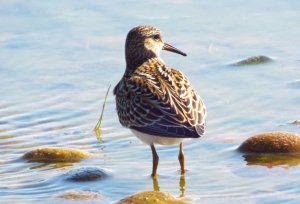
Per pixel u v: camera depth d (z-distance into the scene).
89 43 17.97
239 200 11.45
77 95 15.88
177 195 11.77
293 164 12.59
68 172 12.64
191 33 18.20
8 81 16.55
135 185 12.22
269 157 12.90
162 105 11.94
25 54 17.67
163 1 19.95
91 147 13.74
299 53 17.05
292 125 14.00
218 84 15.89
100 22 18.92
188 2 19.88
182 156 12.55
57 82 16.44
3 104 15.58
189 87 12.38
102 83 16.31
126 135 14.18
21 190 12.12
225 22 18.67
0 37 18.41
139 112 12.21
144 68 13.16
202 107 12.16
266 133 13.34
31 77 16.67
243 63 16.69
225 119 14.45
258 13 19.05
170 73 12.70
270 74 16.20
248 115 14.55
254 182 12.04
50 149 13.39
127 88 12.71
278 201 11.30
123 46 17.75
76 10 19.59
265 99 15.14
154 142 12.32
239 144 13.45
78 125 14.70
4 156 13.48
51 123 14.80
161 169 12.76
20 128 14.62
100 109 15.32
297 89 15.46
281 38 17.77
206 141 13.65
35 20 19.16
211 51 17.33
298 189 11.68
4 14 19.47
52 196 11.86
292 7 19.23
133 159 13.22
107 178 12.48
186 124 11.66
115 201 11.63
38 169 12.94
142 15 19.17
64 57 17.47
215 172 12.51
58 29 18.70
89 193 11.86
